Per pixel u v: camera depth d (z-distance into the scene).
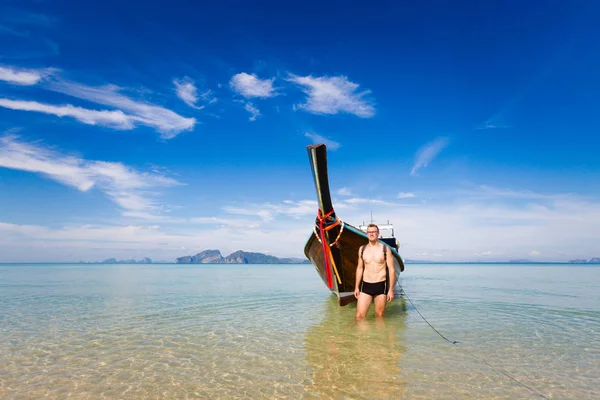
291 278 35.47
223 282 28.11
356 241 11.11
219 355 6.76
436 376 5.52
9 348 7.33
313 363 6.22
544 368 5.90
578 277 35.88
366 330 8.88
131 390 5.07
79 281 29.17
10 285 24.22
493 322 9.78
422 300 14.65
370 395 4.81
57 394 4.94
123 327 9.40
